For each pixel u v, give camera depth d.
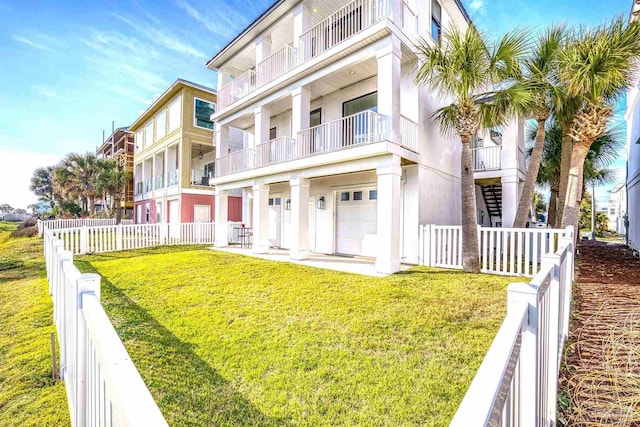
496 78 7.46
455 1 11.44
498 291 5.89
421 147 9.48
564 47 7.84
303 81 9.91
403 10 8.69
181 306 5.47
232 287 6.65
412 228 9.27
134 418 0.98
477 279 6.84
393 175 7.71
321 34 10.25
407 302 5.33
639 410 2.35
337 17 10.59
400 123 8.53
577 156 8.36
